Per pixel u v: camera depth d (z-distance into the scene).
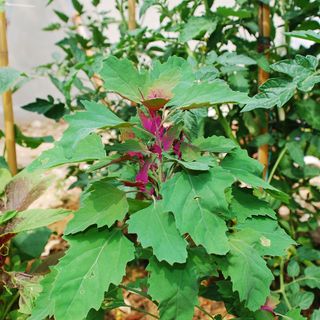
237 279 0.42
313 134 0.75
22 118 2.07
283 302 0.65
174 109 0.43
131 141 0.45
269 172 0.80
